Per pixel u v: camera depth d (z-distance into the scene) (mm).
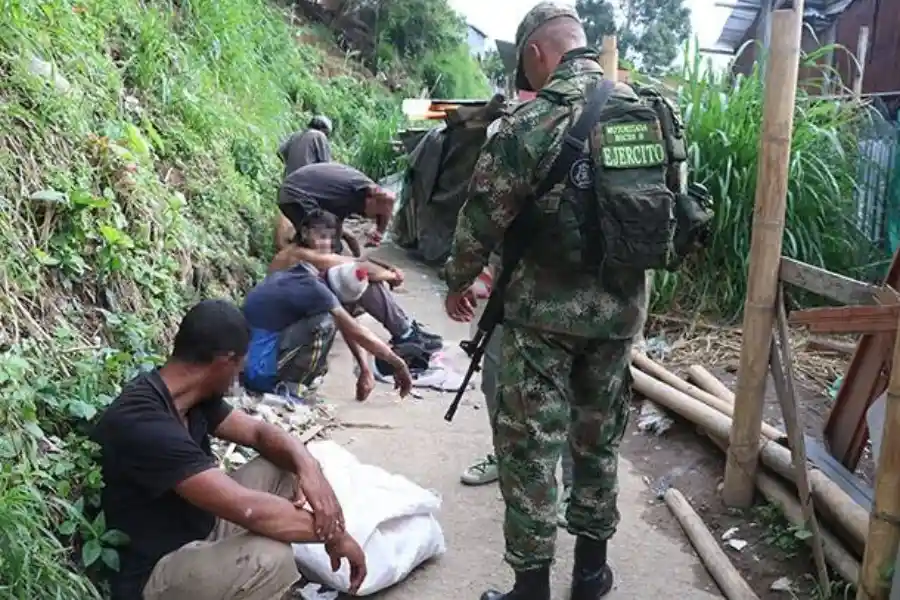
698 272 5160
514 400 2314
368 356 4758
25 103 3463
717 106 5090
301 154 6984
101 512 2289
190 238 4562
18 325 2730
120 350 3174
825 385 4094
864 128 5340
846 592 2484
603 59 4055
